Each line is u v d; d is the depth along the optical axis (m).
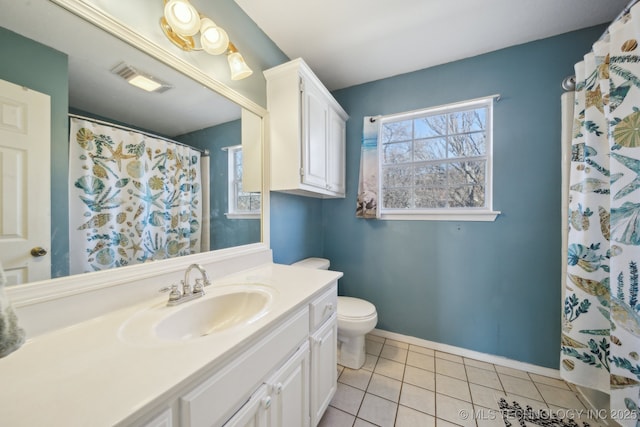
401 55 1.79
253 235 1.47
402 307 2.03
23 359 0.55
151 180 0.97
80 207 0.76
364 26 1.52
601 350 1.21
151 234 0.97
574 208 1.33
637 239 0.96
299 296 0.98
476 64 1.79
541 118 1.62
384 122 2.17
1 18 0.61
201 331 0.90
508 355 1.71
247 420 0.68
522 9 1.37
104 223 0.82
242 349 0.68
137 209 0.92
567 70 1.56
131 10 0.87
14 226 0.63
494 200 1.74
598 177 1.22
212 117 1.21
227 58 1.27
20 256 0.64
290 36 1.60
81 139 0.77
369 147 2.07
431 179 2.00
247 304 1.03
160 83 0.98
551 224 1.60
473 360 1.77
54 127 0.71
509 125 1.70
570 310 1.32
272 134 1.54
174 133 1.05
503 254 1.72
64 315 0.70
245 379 0.69
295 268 1.43
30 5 0.66
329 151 1.85
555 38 1.58
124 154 0.88
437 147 1.97
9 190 0.62
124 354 0.58
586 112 1.25
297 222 1.94
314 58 1.82
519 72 1.67
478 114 1.84
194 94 1.12
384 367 1.68
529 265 1.65
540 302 1.63
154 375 0.51
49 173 0.70
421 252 1.97
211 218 1.22
